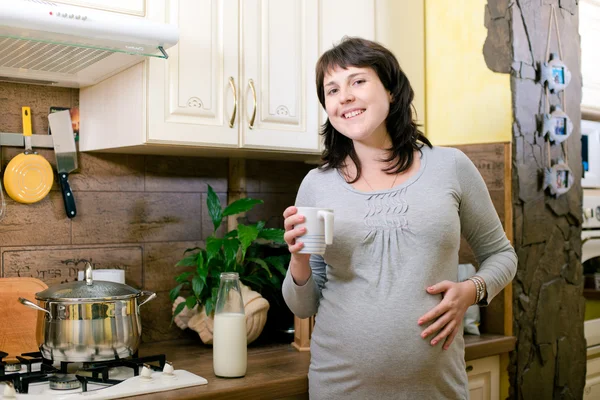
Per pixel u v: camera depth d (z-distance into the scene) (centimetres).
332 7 204
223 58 178
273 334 203
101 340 145
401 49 225
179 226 210
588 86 247
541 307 214
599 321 244
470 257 216
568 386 224
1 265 177
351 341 134
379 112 137
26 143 180
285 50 192
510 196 209
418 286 131
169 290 207
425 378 132
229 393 142
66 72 178
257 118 186
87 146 190
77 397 130
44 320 148
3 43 149
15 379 139
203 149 186
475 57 217
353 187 142
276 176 232
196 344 198
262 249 207
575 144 229
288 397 158
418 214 133
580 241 230
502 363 208
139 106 166
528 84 214
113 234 196
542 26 219
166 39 151
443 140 226
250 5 184
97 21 141
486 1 214
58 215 187
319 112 200
